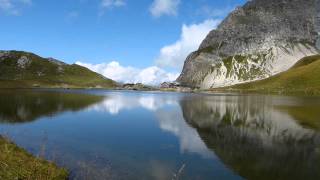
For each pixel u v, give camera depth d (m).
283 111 89.44
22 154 28.98
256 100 151.00
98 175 28.19
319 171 31.27
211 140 46.00
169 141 45.03
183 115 78.38
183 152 38.41
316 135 50.72
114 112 83.75
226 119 70.75
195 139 46.75
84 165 31.11
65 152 36.47
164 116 75.88
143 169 30.80
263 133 52.47
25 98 123.69
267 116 76.69
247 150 39.75
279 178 29.19
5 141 32.19
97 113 80.19
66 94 173.75
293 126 60.28
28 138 44.47
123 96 181.38
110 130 53.94
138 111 87.81
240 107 103.69
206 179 28.53
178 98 168.38
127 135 49.41
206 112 86.31
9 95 142.50
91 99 134.88
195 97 184.75
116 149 39.22
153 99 153.88
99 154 36.19
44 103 102.88
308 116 76.75
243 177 29.36
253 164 33.41
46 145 40.00
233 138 47.72
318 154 37.91
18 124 57.25
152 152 37.97
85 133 50.38
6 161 25.11
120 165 31.84
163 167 31.72
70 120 65.19
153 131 53.59
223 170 31.28
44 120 63.75
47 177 24.44
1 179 21.83
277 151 39.31
